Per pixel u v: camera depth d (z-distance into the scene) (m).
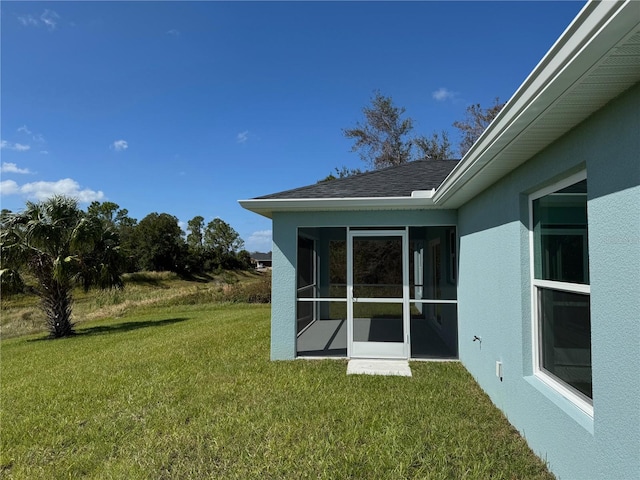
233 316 14.56
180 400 4.80
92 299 22.48
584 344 2.70
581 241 2.71
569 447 2.64
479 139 3.06
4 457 3.54
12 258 11.63
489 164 3.51
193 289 27.33
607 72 1.79
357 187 6.90
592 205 2.33
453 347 6.57
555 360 3.16
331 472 3.01
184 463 3.26
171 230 47.72
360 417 4.04
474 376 5.30
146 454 3.43
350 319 6.73
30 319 17.67
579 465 2.52
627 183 2.00
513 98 2.28
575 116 2.37
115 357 7.86
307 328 7.16
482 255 4.82
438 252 6.66
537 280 3.42
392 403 4.45
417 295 6.61
